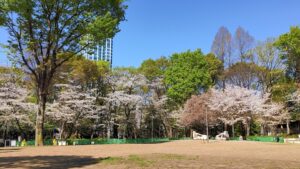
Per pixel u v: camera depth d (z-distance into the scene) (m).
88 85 48.00
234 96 50.41
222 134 50.81
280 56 47.75
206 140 44.44
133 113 51.72
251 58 52.88
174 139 52.91
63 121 44.22
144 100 53.00
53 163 12.30
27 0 21.81
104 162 12.28
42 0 22.64
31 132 51.53
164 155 15.34
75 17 23.89
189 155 15.82
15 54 25.23
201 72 54.69
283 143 35.56
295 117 49.38
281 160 13.30
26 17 22.52
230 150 22.75
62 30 24.19
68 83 44.66
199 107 52.78
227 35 57.19
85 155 16.56
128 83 49.75
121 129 53.00
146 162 11.94
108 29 23.53
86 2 23.38
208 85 55.59
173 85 55.38
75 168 10.69
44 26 23.91
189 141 42.69
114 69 50.16
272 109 48.00
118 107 49.75
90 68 45.25
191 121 54.03
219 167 10.36
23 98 40.16
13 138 51.22
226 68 56.53
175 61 56.94
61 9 23.36
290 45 45.69
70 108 43.62
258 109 48.50
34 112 40.59
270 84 51.06
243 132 56.75
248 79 52.94
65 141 38.09
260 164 11.31
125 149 23.50
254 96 50.16
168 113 56.25
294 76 48.91
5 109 38.66
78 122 46.91
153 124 57.53
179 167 10.41
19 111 40.72
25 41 24.23
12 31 23.58
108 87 49.81
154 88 54.69
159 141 45.88
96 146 28.41
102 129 51.91
